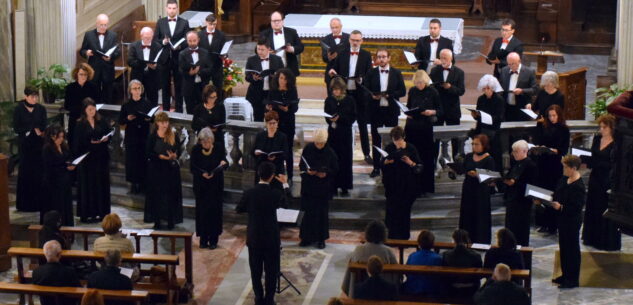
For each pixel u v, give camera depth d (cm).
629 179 1578
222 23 3972
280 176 1967
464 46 3700
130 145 2348
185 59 2519
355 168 2462
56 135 2183
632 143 1566
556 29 3928
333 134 2250
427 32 2973
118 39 3116
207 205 2105
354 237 2205
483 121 2202
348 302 1540
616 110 1566
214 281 1973
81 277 1830
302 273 2009
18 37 2725
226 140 2666
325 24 3106
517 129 2298
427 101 2223
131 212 2347
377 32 3005
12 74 2603
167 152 2191
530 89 2362
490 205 2092
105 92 2605
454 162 2106
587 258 2067
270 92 2269
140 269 1909
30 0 2736
